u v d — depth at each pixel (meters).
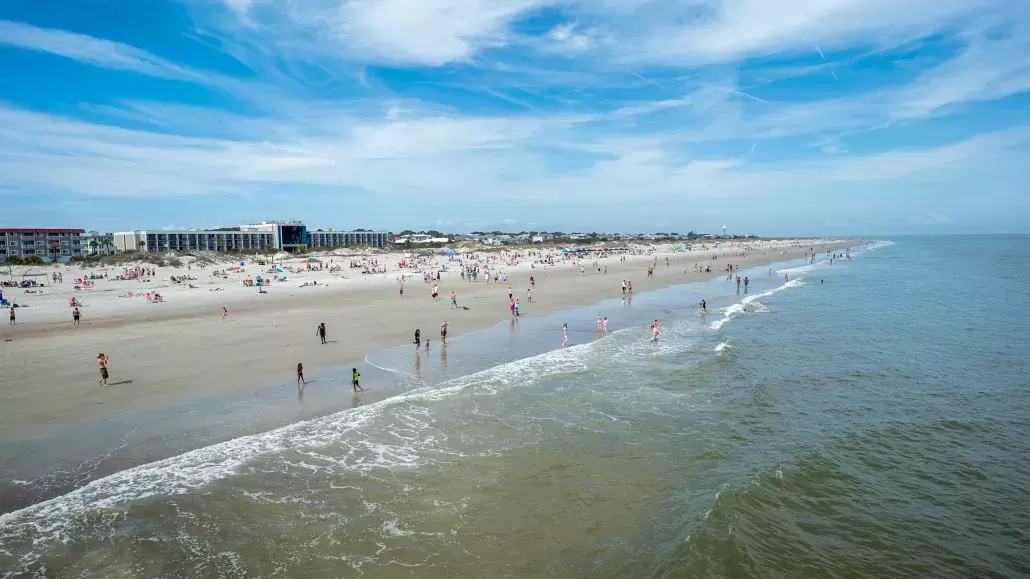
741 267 97.19
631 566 10.07
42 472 12.98
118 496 12.09
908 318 37.59
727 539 10.77
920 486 13.22
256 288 56.34
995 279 70.31
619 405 18.97
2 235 111.38
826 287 60.44
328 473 13.60
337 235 196.38
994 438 16.06
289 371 22.22
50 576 9.52
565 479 13.50
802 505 12.28
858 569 10.12
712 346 28.33
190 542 10.62
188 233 140.25
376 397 19.25
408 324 34.06
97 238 147.62
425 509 12.09
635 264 103.25
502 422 17.25
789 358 25.61
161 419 16.53
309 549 10.55
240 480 13.04
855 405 18.97
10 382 19.97
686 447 15.41
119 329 31.30
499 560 10.29
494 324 34.84
